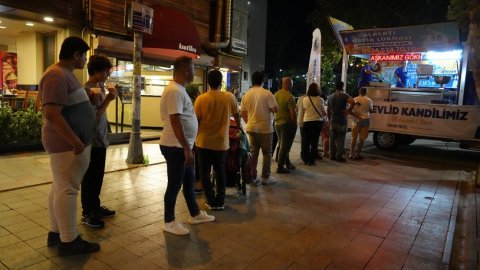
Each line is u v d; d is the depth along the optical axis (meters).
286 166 7.49
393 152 10.77
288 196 5.84
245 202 5.45
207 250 3.84
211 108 4.70
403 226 4.76
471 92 10.79
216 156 4.87
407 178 7.42
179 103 3.76
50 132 3.31
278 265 3.61
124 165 7.25
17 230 4.11
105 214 4.63
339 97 8.52
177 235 4.16
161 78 12.75
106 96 4.22
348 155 9.91
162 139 3.95
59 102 3.13
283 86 6.96
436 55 12.24
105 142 4.28
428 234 4.52
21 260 3.46
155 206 5.07
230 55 14.20
